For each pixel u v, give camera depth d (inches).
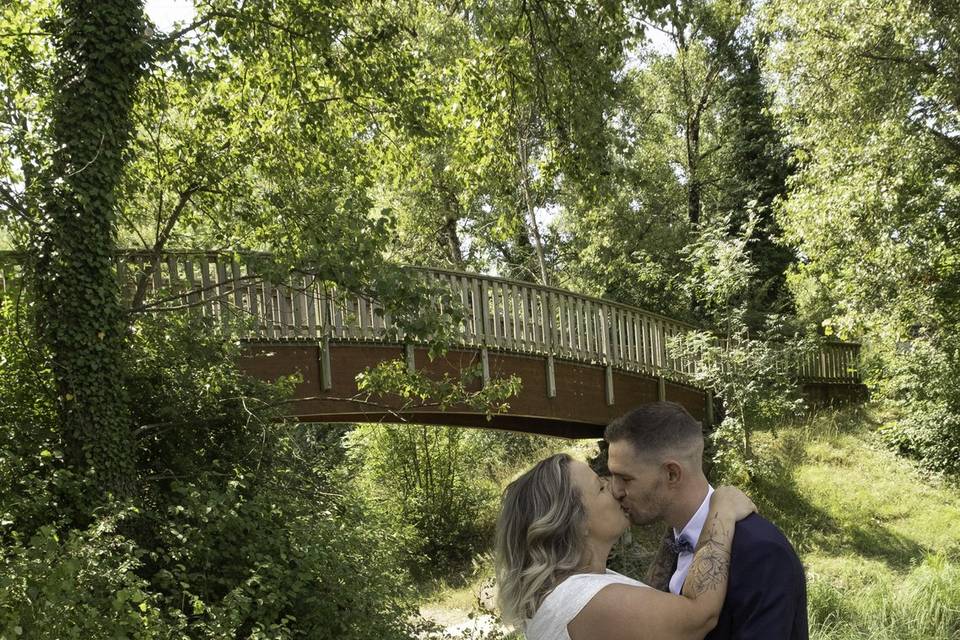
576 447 737.6
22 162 254.1
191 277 332.2
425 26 627.8
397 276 277.3
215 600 249.8
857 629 300.8
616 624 66.1
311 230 293.4
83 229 258.1
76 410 256.5
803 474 584.1
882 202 482.0
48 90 268.8
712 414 648.4
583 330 553.6
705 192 990.4
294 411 392.5
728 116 956.6
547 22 364.8
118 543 211.9
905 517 526.9
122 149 276.1
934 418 562.6
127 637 185.6
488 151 390.9
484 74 379.2
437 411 453.7
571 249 964.0
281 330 385.7
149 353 290.8
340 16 309.4
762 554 71.3
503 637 310.5
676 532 79.2
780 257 912.3
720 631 71.8
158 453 295.7
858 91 489.4
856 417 687.7
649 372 601.0
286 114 332.2
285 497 293.3
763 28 563.2
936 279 505.0
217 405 297.6
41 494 232.4
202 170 309.0
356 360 418.6
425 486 668.1
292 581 262.8
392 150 374.0
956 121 480.7
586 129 374.3
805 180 541.0
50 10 285.9
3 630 155.7
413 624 327.0
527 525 72.4
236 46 296.0
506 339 492.7
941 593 317.1
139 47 258.2
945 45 459.8
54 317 256.2
